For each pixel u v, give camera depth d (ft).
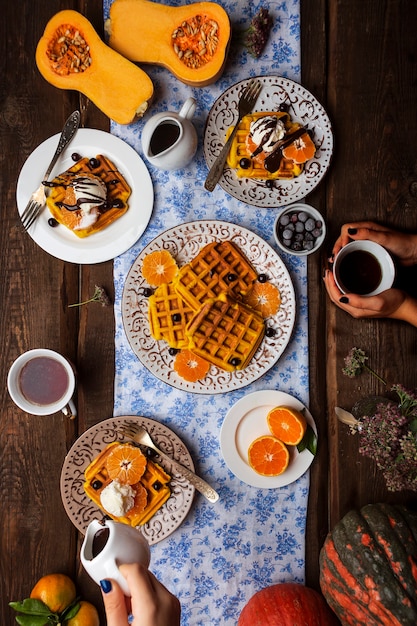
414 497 3.67
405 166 3.73
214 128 3.59
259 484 3.64
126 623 2.49
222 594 3.68
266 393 3.63
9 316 3.69
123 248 3.64
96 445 3.60
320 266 3.71
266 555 3.69
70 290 3.70
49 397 3.51
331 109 3.73
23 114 3.69
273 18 3.69
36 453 3.68
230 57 3.69
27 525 3.68
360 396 3.69
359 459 3.69
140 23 3.49
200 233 3.63
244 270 3.61
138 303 3.62
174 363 3.61
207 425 3.69
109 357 3.70
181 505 3.62
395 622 3.08
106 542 2.74
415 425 3.34
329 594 3.32
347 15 3.72
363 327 3.70
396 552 3.18
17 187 3.64
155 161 3.49
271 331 3.62
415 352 3.70
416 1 3.71
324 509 3.71
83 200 3.48
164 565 3.67
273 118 3.51
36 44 3.68
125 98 3.50
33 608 3.47
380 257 3.48
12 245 3.69
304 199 3.71
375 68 3.73
